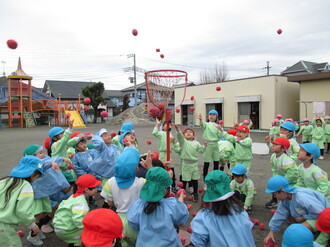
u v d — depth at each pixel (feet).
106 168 16.24
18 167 10.59
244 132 19.17
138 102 177.27
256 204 18.04
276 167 15.84
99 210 8.20
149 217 8.75
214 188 8.56
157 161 13.50
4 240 9.73
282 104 67.05
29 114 102.78
